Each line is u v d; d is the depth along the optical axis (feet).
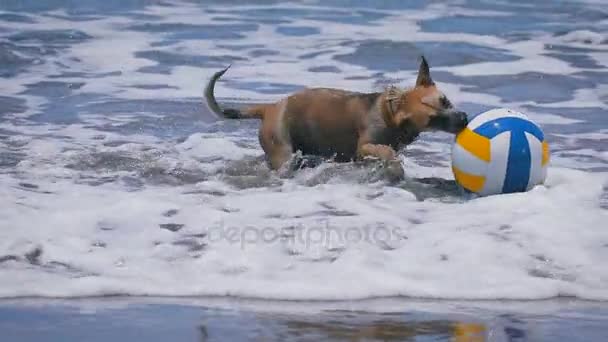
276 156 42.45
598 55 69.92
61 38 74.02
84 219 34.94
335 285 29.12
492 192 38.14
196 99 57.82
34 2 86.58
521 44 73.05
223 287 28.89
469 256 31.65
